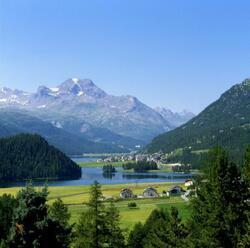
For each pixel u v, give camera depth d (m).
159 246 48.97
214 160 45.66
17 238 33.75
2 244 33.53
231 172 44.50
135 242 73.12
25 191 34.84
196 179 49.06
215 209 43.31
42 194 35.12
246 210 43.22
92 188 54.75
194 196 48.03
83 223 53.88
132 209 175.88
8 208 41.84
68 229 37.72
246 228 41.66
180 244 47.31
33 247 33.56
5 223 40.88
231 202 43.62
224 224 43.03
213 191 44.28
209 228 43.22
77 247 53.03
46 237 34.25
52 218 35.19
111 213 55.34
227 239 42.81
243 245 41.00
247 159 44.72
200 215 45.50
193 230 46.53
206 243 43.12
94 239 52.97
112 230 54.34
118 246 54.53
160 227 53.75
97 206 54.22
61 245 35.47
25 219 34.06
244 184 44.53
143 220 142.62
